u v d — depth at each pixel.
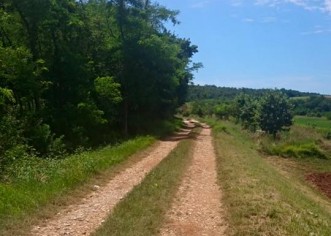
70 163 15.69
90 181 14.28
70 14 32.28
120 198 12.50
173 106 57.09
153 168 18.06
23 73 26.16
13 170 13.32
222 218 10.68
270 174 21.42
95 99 33.84
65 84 31.86
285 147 38.34
